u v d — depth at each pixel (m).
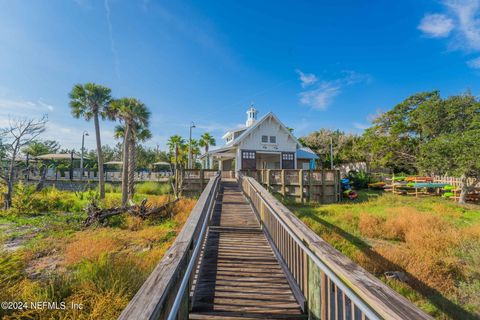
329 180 13.66
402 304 1.42
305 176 13.25
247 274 3.85
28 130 14.36
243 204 9.50
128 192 17.92
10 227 9.57
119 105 18.47
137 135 19.45
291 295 3.27
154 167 42.47
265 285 3.52
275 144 19.75
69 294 3.98
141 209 10.42
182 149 35.41
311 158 22.44
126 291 4.00
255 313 2.89
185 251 2.22
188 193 14.34
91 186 22.69
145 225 9.55
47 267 5.80
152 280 1.64
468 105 17.67
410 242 6.77
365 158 25.14
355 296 1.67
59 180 22.77
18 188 13.31
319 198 13.47
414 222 7.93
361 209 11.12
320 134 36.25
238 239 5.62
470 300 4.27
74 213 11.98
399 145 21.03
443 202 13.01
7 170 16.38
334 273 2.12
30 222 10.24
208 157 25.25
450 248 6.06
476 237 6.61
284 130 19.88
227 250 4.90
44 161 31.33
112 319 3.36
